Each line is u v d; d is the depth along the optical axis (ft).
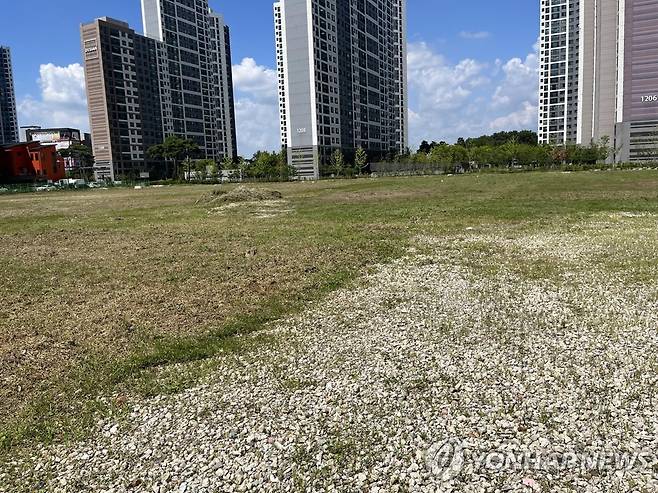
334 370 25.22
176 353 28.40
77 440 19.97
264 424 20.36
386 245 62.44
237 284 44.52
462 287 40.34
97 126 488.02
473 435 18.92
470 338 28.81
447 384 23.13
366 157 485.97
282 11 413.18
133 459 18.51
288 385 23.77
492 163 421.59
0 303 40.83
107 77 474.08
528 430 19.08
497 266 47.67
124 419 21.42
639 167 329.72
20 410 22.58
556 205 104.06
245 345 29.32
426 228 77.51
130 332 32.42
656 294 36.11
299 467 17.48
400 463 17.46
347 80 483.92
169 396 23.36
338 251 59.41
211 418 21.12
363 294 39.60
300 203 134.31
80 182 379.35
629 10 380.37
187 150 477.77
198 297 40.50
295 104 423.64
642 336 28.04
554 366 24.54
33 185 329.93
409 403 21.54
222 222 97.45
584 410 20.33
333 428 19.84
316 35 416.26
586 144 463.83
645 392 21.66
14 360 28.19
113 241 75.97
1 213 141.18
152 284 45.83
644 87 385.70
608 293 36.91
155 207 142.92
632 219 77.36
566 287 39.09
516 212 94.17
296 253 59.11
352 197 151.53
